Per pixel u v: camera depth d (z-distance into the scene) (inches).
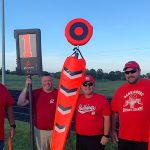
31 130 92.8
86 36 88.8
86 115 97.0
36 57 90.8
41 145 108.2
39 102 107.2
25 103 104.7
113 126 99.3
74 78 89.2
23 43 91.4
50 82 106.3
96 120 96.7
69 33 89.6
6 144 142.8
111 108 97.7
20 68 92.0
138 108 90.0
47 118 106.2
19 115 287.7
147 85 90.7
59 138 88.4
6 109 96.9
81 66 89.5
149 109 89.7
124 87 93.4
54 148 88.7
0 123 92.0
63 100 89.2
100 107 96.5
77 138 99.9
